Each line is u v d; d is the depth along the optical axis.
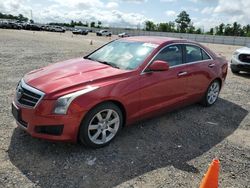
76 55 14.34
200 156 4.24
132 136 4.69
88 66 4.64
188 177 3.66
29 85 3.99
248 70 10.87
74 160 3.82
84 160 3.84
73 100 3.72
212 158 4.21
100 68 4.54
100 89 3.95
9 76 8.23
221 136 5.03
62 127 3.73
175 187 3.43
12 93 6.48
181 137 4.83
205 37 68.62
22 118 3.91
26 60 11.49
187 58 5.62
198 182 3.57
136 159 3.98
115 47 5.41
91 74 4.24
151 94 4.70
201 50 6.11
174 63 5.27
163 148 4.38
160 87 4.85
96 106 3.96
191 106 6.52
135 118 4.60
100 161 3.85
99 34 64.75
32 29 62.72
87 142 4.00
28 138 4.31
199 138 4.86
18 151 3.93
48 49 16.52
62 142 4.22
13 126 4.69
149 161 3.96
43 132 3.79
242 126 5.60
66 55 14.05
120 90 4.17
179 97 5.42
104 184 3.38
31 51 14.87
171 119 5.60
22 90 4.01
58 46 19.22
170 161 4.01
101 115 4.11
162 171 3.74
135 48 5.11
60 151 4.01
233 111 6.46
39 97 3.76
